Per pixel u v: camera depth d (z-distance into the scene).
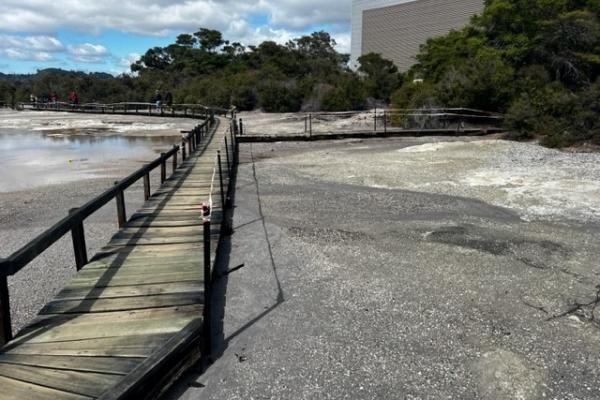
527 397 3.64
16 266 3.50
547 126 17.67
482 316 4.85
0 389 3.17
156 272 5.15
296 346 4.34
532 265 6.15
